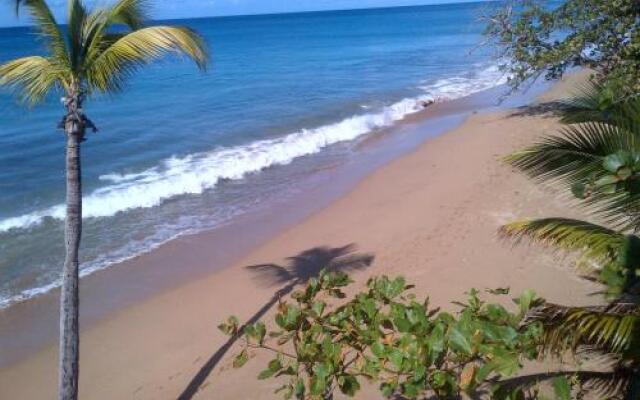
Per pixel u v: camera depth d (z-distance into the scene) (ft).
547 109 64.80
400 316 13.20
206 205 45.75
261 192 48.32
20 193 49.62
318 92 97.81
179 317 29.04
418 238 34.63
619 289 13.47
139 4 17.81
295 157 58.65
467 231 34.50
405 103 83.10
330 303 28.32
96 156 59.82
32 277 34.24
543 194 38.17
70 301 18.22
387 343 13.43
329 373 12.64
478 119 66.44
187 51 17.24
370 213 40.52
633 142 14.29
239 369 23.95
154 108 86.33
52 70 17.07
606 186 12.41
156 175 53.36
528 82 87.97
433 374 12.60
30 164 58.75
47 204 47.03
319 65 139.74
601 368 18.60
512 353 11.94
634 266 12.56
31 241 39.37
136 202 46.37
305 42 219.61
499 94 86.48
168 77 122.11
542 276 28.43
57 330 29.04
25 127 74.64
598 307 14.97
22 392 24.45
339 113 79.46
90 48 16.99
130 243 38.75
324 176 51.49
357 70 127.13
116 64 16.88
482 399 18.57
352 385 12.66
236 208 44.73
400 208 40.37
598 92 17.11
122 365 25.40
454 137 59.31
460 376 12.68
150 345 26.78
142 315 29.45
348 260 33.27
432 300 27.30
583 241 14.84
